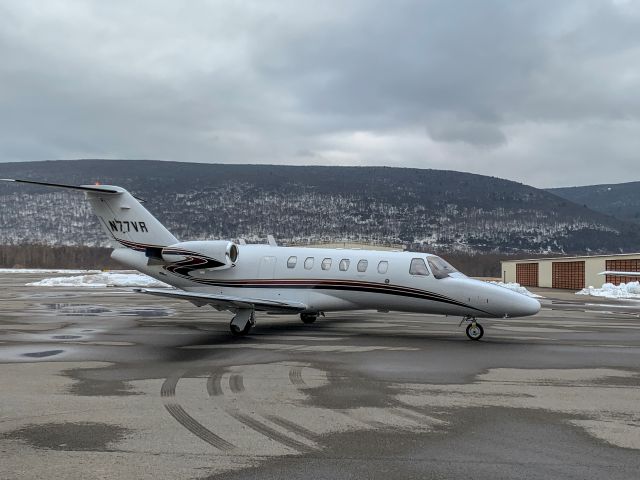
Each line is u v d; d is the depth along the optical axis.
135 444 5.90
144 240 18.17
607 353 12.25
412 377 9.45
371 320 19.53
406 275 15.16
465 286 14.51
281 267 16.45
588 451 5.77
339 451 5.72
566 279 52.94
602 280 46.72
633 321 20.16
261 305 14.71
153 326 17.03
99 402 7.65
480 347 13.09
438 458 5.54
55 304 25.47
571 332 16.39
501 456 5.61
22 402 7.63
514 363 10.88
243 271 16.80
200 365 10.49
